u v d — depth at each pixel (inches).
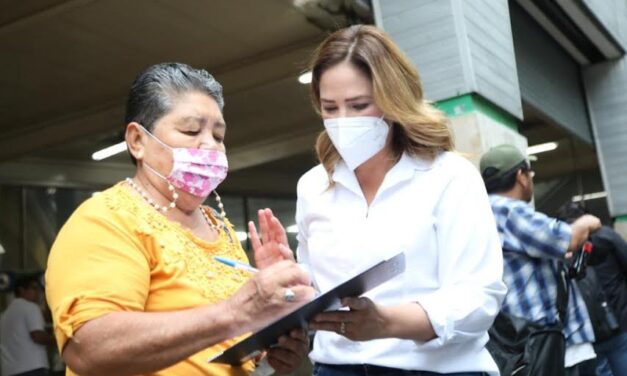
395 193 79.7
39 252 463.8
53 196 478.3
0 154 429.7
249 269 72.4
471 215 76.1
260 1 300.0
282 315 62.4
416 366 74.9
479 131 204.7
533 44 354.0
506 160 140.9
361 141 77.7
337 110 79.5
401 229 76.9
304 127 484.4
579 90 426.0
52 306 66.8
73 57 332.8
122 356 62.9
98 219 69.5
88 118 401.4
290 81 398.9
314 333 84.7
